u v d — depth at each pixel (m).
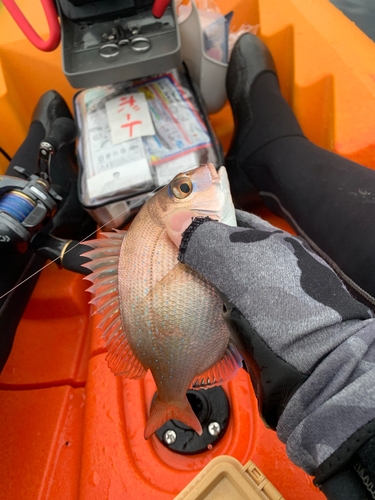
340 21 0.59
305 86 0.56
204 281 0.28
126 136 0.49
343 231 0.41
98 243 0.31
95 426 0.42
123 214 0.50
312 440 0.18
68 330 0.51
